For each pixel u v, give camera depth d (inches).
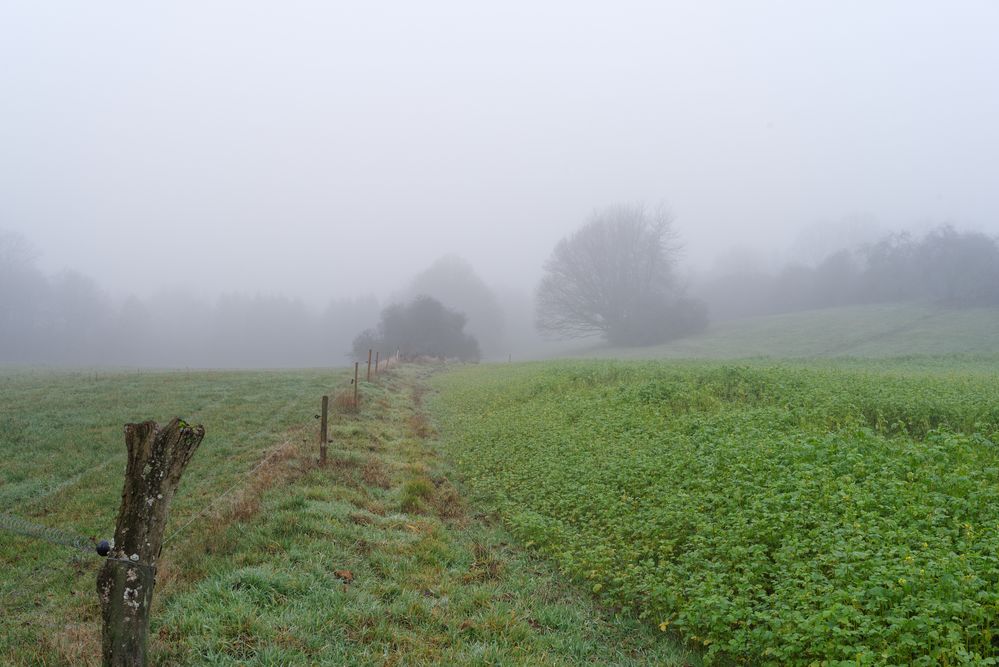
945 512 296.7
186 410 784.3
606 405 696.4
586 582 327.0
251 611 248.7
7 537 345.4
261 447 575.8
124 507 188.4
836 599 230.4
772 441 438.9
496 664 239.8
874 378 745.0
